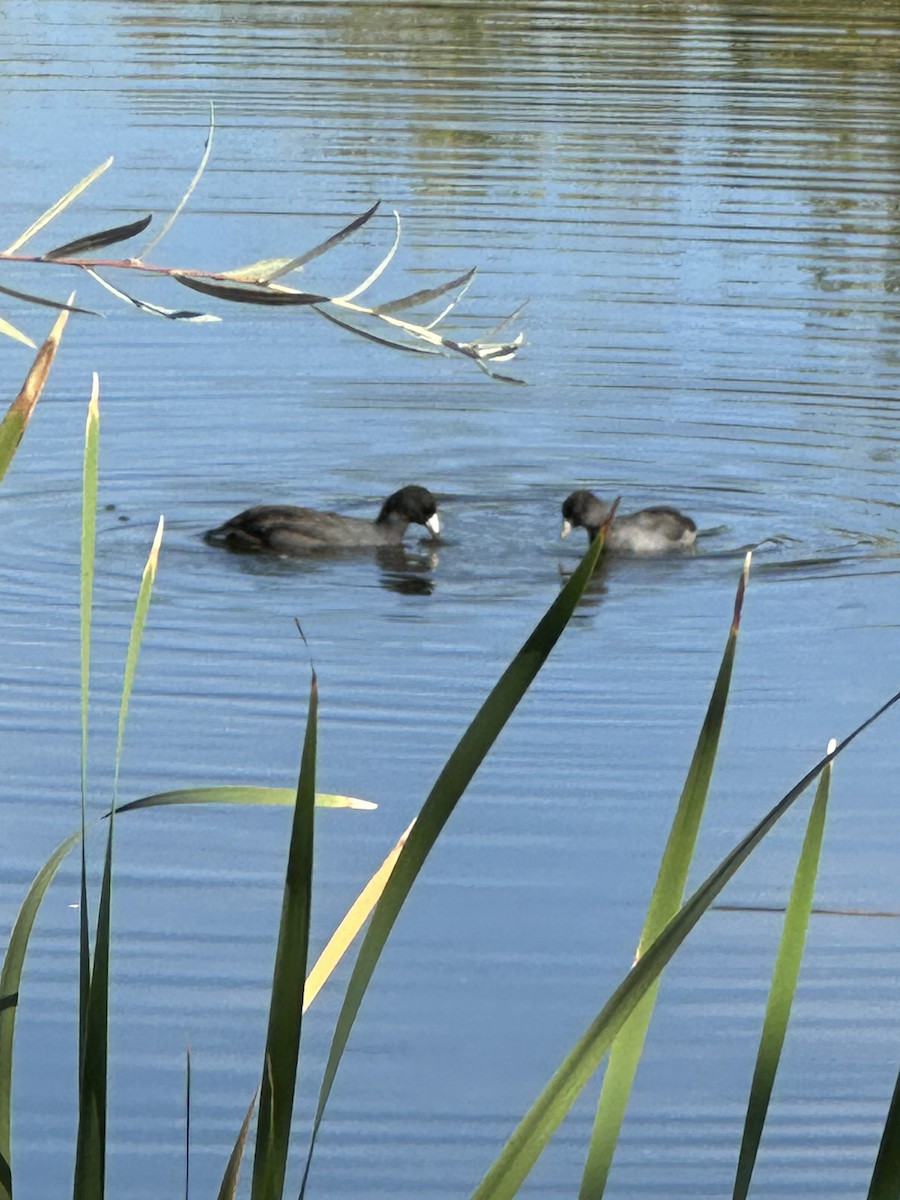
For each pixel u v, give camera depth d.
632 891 8.62
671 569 13.54
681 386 17.39
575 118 26.34
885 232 21.70
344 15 33.62
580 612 12.61
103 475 15.12
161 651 11.72
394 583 13.14
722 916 8.47
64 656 11.62
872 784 9.84
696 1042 7.52
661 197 22.86
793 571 13.47
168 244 20.67
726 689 3.30
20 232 20.73
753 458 15.95
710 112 26.77
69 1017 7.61
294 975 3.23
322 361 18.05
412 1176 6.64
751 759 10.21
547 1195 6.59
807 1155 6.82
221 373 17.62
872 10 34.81
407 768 10.04
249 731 10.51
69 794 9.65
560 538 14.20
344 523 13.88
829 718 10.80
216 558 13.49
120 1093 7.07
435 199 22.61
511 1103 7.07
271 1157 3.25
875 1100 7.16
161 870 8.77
